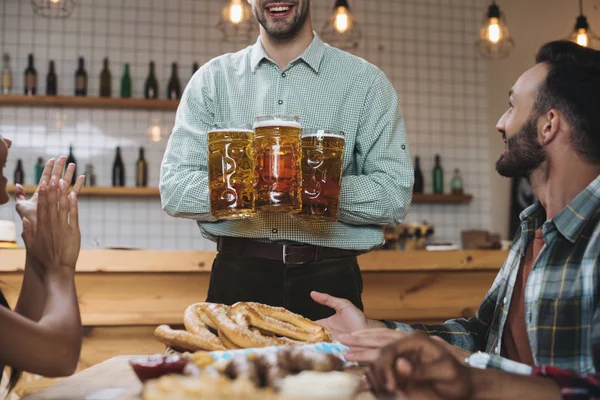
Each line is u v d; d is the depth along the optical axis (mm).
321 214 1245
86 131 4879
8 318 912
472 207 5438
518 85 1224
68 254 1064
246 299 1683
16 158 4781
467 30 5582
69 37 4906
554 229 1156
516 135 1216
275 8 1698
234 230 1691
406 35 5480
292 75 1780
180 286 2893
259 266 1682
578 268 1107
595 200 1126
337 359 957
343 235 1696
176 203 1667
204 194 1622
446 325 1403
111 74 4934
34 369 933
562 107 1162
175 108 4918
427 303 3090
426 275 3096
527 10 4918
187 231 4945
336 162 1240
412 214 5340
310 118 1767
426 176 5406
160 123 4965
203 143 1730
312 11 5305
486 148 5520
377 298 3051
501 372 840
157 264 2838
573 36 3660
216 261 1737
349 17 4055
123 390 947
